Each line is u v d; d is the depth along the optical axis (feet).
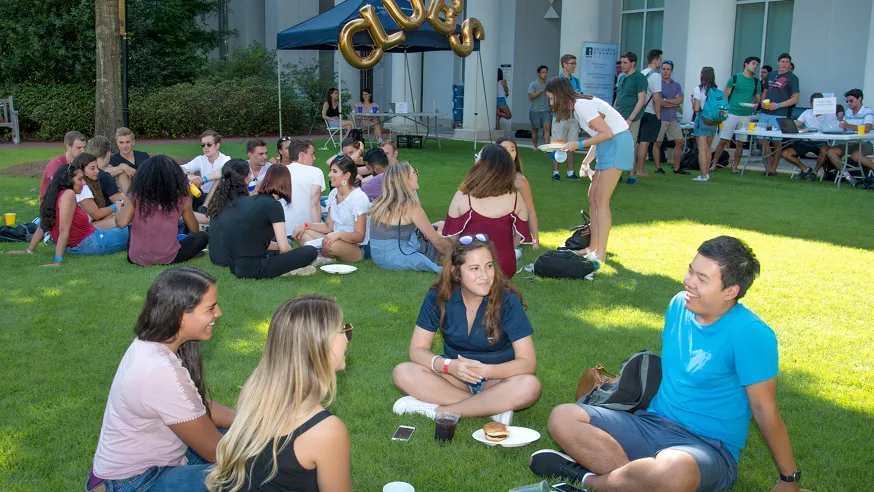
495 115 67.21
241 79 82.28
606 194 23.70
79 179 23.84
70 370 15.14
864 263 23.61
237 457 7.77
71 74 72.95
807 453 12.05
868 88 44.29
